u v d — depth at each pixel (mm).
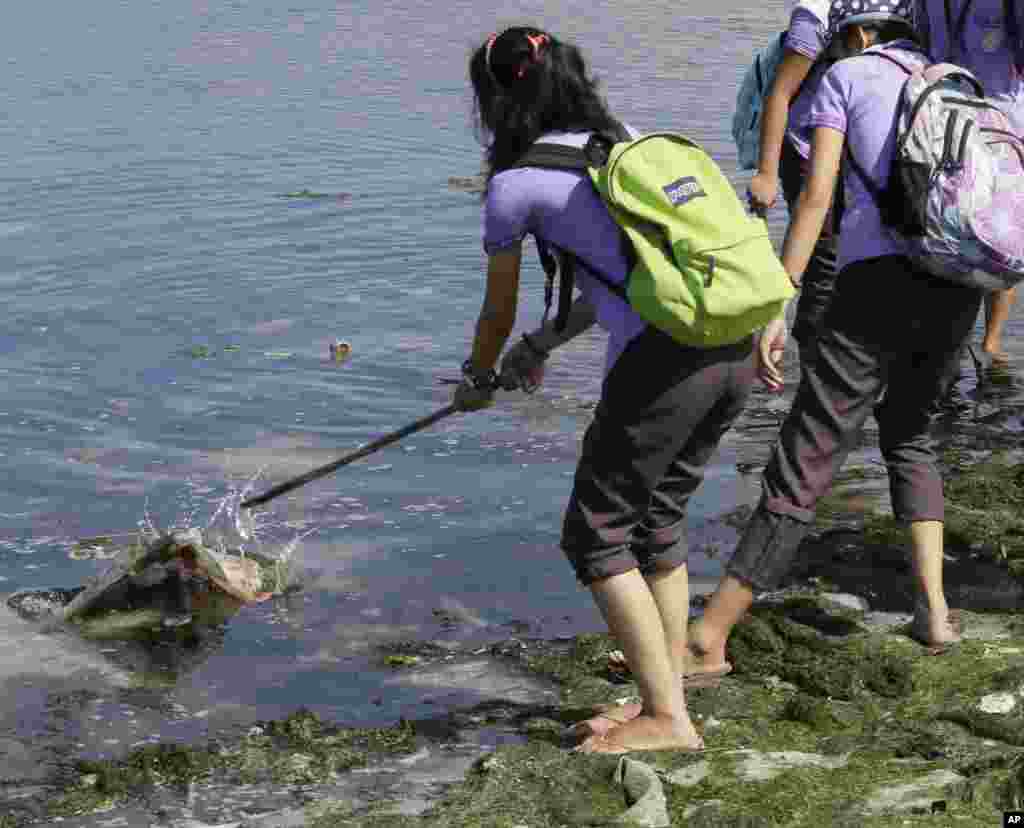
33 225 10047
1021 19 5457
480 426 6695
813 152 4297
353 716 4309
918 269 4223
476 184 11219
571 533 3900
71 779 3957
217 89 15344
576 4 22312
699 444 3951
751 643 4598
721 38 18719
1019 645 4496
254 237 9781
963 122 4141
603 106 3873
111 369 7379
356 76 16062
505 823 3568
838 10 4512
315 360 7523
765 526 4320
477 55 3871
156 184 11211
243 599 5113
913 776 3695
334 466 4914
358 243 9648
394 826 3574
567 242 3732
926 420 4551
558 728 4176
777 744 3963
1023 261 4117
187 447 6453
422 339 7863
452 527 5656
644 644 3887
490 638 4805
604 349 7812
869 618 4828
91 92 15172
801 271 4301
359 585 5199
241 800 3807
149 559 5148
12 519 5750
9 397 6988
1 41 18641
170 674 4602
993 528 5391
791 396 7141
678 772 3771
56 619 4988
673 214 3641
